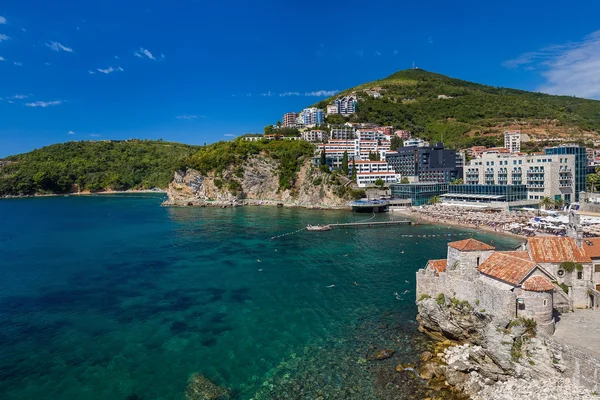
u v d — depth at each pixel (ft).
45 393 136.77
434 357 151.43
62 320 196.24
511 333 133.49
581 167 534.78
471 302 156.04
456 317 158.10
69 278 266.16
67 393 136.67
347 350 160.35
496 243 347.77
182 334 179.32
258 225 485.97
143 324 190.39
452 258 173.99
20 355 162.09
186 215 602.03
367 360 151.94
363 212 603.26
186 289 240.32
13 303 219.61
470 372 138.82
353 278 254.88
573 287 154.81
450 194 610.24
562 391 115.65
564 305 151.33
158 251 344.49
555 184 520.01
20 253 343.67
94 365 154.30
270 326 185.47
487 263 159.74
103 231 455.22
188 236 415.44
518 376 128.16
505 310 138.31
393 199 635.66
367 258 306.55
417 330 175.63
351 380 139.23
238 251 340.18
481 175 612.29
